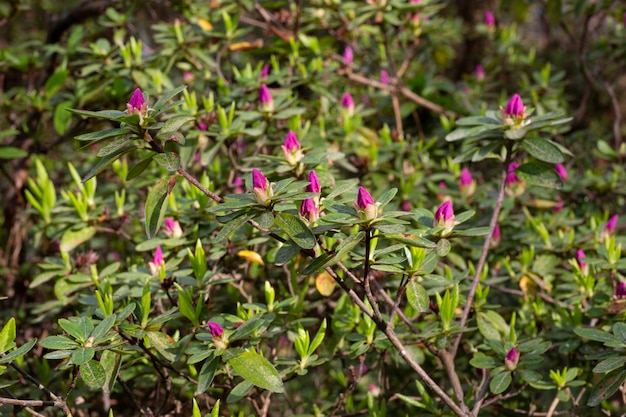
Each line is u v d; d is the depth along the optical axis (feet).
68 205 4.12
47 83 4.65
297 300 3.61
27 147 5.08
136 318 3.22
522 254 4.00
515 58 6.61
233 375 3.34
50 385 3.88
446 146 5.47
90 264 3.95
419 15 5.41
